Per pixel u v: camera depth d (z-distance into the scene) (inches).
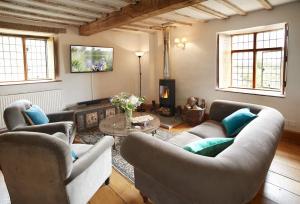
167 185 56.9
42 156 61.2
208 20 191.9
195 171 51.1
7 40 173.5
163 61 231.0
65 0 128.3
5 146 63.8
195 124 191.9
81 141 158.6
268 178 103.0
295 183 98.7
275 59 176.7
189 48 212.4
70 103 203.3
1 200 89.7
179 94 228.8
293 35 147.3
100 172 89.0
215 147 66.6
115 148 140.8
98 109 193.0
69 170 63.8
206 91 204.2
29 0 126.4
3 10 145.6
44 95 180.5
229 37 199.6
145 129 127.3
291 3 145.7
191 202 53.4
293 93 151.3
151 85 251.1
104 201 89.3
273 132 75.2
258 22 163.5
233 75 207.9
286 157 125.1
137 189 89.0
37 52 190.5
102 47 216.8
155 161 60.4
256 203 85.4
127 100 134.6
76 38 200.5
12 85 166.7
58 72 194.5
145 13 129.3
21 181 68.7
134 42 251.8
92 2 133.3
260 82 189.2
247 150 57.8
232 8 150.3
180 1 109.4
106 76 229.3
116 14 151.5
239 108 125.2
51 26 184.4
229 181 47.9
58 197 66.8
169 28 221.0
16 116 112.9
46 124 112.4
